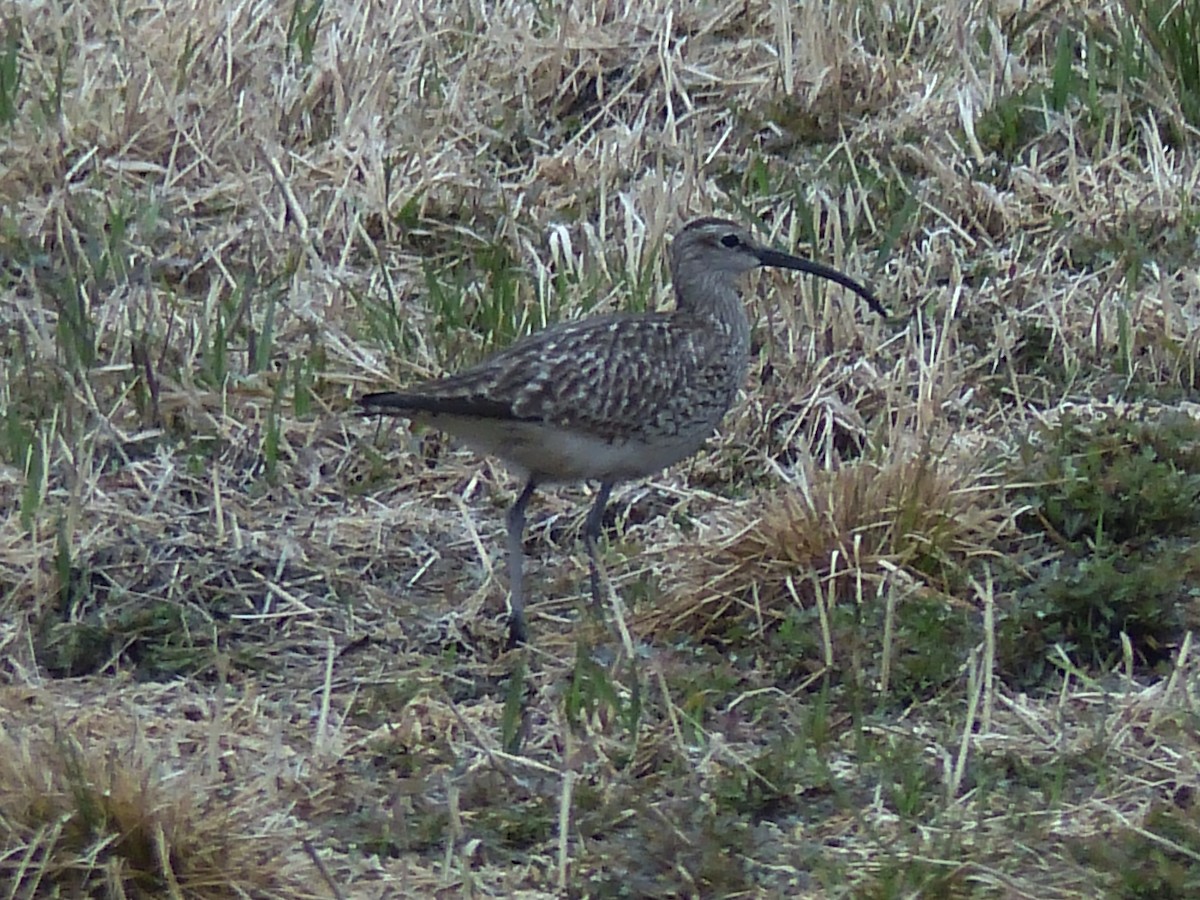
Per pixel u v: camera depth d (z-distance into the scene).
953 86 20.89
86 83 20.91
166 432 16.70
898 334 17.89
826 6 22.08
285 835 11.76
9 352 17.66
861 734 12.61
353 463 16.50
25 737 12.08
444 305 17.88
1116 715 12.94
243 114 20.78
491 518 16.02
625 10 22.11
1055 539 14.99
